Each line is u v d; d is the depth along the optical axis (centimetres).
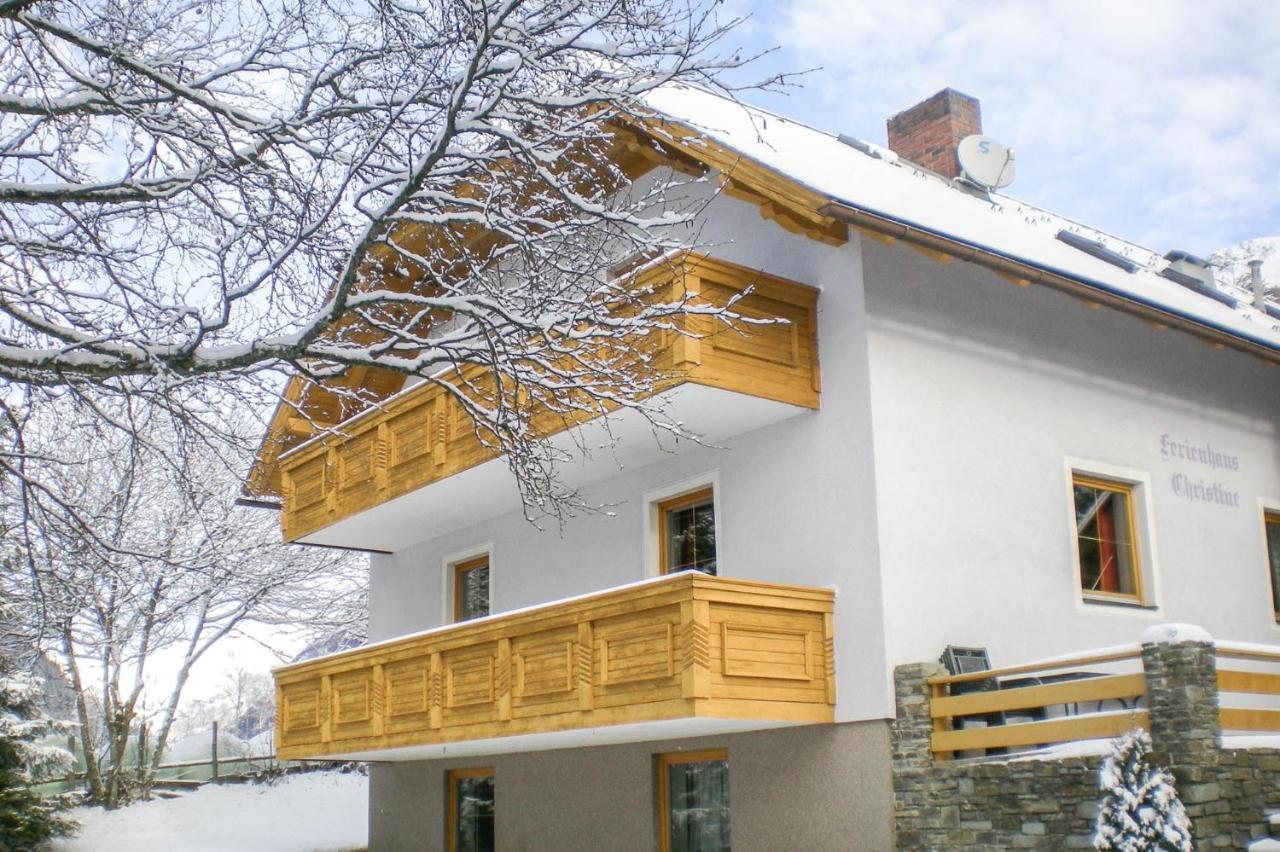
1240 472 1566
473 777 1722
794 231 1245
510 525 1689
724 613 1123
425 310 900
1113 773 948
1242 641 1497
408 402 1573
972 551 1253
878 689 1157
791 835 1208
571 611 1221
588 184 1453
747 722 1162
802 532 1257
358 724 1538
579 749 1495
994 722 1144
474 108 828
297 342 816
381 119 897
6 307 820
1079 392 1408
